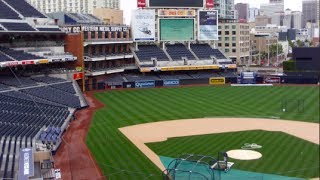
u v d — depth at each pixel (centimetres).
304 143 5181
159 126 6228
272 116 6962
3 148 4288
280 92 9550
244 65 16975
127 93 9525
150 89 10181
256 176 4000
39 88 7794
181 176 3588
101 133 5750
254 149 4947
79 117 6825
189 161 3931
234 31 17725
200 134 5709
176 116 6969
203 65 11256
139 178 3988
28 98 6912
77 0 19488
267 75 11194
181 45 11994
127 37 11262
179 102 8325
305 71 11481
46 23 9506
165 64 11044
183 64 11156
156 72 11294
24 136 4847
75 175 4044
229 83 11112
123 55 10906
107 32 10556
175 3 11350
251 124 6347
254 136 5569
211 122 6500
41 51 8894
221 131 5881
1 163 3803
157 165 4378
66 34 9556
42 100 7088
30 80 8238
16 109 6025
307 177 3969
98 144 5175
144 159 4588
